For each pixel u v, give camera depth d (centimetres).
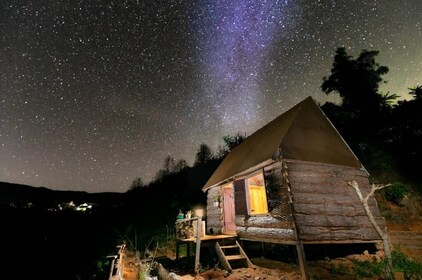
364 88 1966
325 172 973
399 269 802
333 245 1033
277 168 945
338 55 2061
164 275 926
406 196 1307
